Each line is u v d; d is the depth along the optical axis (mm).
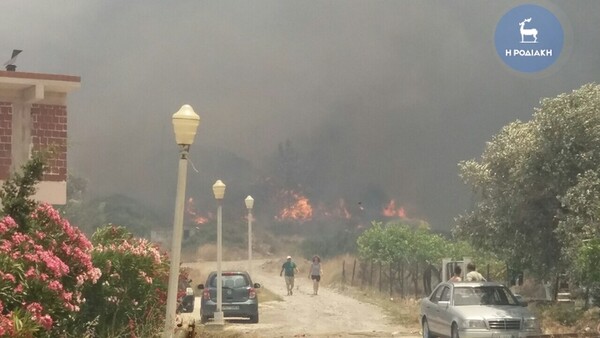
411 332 25031
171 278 12578
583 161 23109
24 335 9305
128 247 15594
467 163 27422
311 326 27531
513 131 26375
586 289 24031
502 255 27250
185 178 12672
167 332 12422
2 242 11312
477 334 18859
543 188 24734
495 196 26500
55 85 17969
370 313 32375
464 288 20500
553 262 25547
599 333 20734
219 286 26672
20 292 10438
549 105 23953
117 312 14945
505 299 20312
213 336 21688
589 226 21297
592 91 23922
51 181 18219
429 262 47250
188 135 12633
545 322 23422
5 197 12352
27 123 18328
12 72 17547
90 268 12711
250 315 28656
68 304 11414
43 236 12281
